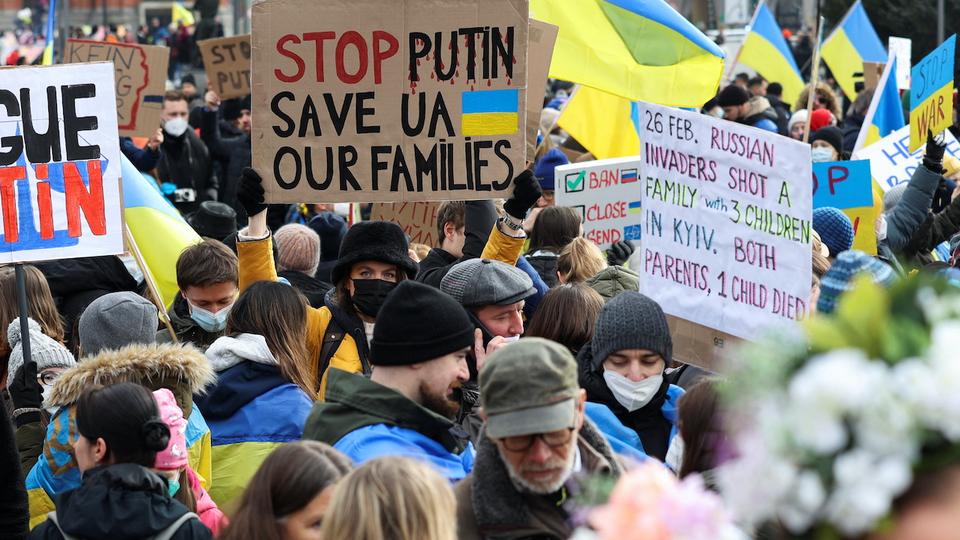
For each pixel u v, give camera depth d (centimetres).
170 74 5291
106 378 757
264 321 841
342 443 657
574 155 2075
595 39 1521
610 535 371
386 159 933
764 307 891
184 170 2111
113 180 940
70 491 659
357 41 924
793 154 867
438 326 677
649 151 962
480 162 927
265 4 928
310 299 1133
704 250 927
